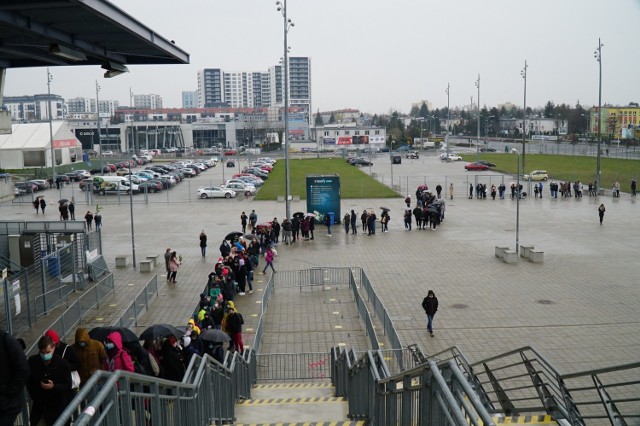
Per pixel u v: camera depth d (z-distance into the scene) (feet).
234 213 168.86
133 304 73.56
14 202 196.95
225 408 38.19
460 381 17.04
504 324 73.87
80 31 56.13
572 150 409.69
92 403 15.53
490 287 90.68
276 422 39.86
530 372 38.22
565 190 196.34
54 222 98.32
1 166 299.17
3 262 97.40
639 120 637.30
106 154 439.63
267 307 82.99
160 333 34.91
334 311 80.74
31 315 76.33
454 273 99.40
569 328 71.87
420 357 50.78
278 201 190.08
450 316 77.36
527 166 303.07
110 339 29.55
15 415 18.95
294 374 60.75
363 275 89.97
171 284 94.94
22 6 44.88
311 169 314.76
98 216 139.33
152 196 210.79
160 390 23.58
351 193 207.31
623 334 69.41
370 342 66.80
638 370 56.13
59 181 230.27
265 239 112.47
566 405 33.35
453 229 139.85
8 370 18.89
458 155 391.86
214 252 118.52
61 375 22.84
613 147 454.40
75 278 90.38
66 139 327.06
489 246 119.96
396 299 85.46
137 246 125.08
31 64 74.69
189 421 27.68
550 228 139.13
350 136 528.63
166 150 487.61
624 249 115.34
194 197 205.87
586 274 97.30
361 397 36.52
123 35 58.29
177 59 70.74
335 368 52.85
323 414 41.11
